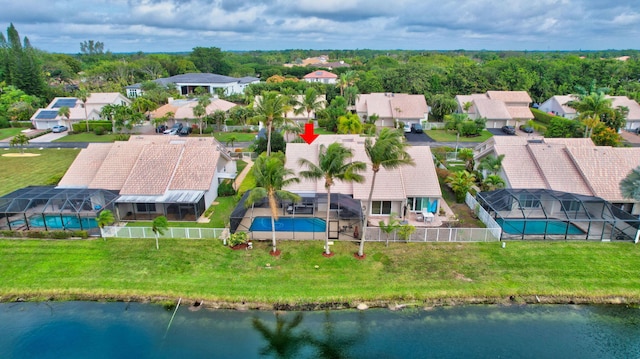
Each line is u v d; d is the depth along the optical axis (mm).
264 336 27812
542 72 129875
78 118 90188
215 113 87812
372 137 53656
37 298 31281
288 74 181250
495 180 45594
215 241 37938
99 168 47750
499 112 90750
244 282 32406
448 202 48125
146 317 29531
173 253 35938
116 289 31719
